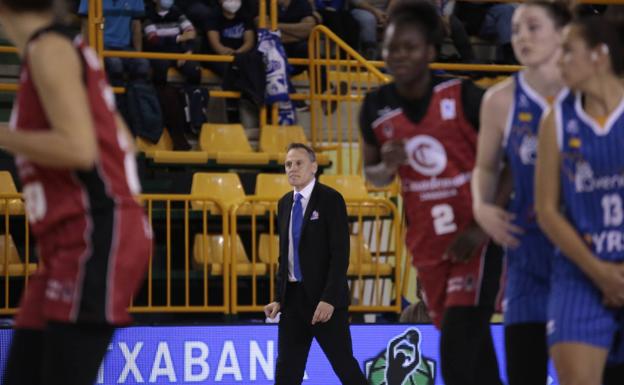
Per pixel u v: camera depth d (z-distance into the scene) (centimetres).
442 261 1113
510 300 1058
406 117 1095
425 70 1080
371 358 1975
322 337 1714
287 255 1747
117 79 2672
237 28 2853
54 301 806
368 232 2659
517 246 1048
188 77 2788
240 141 2703
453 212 1099
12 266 2200
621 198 955
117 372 1895
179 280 2358
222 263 2283
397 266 2317
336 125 2889
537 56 1030
